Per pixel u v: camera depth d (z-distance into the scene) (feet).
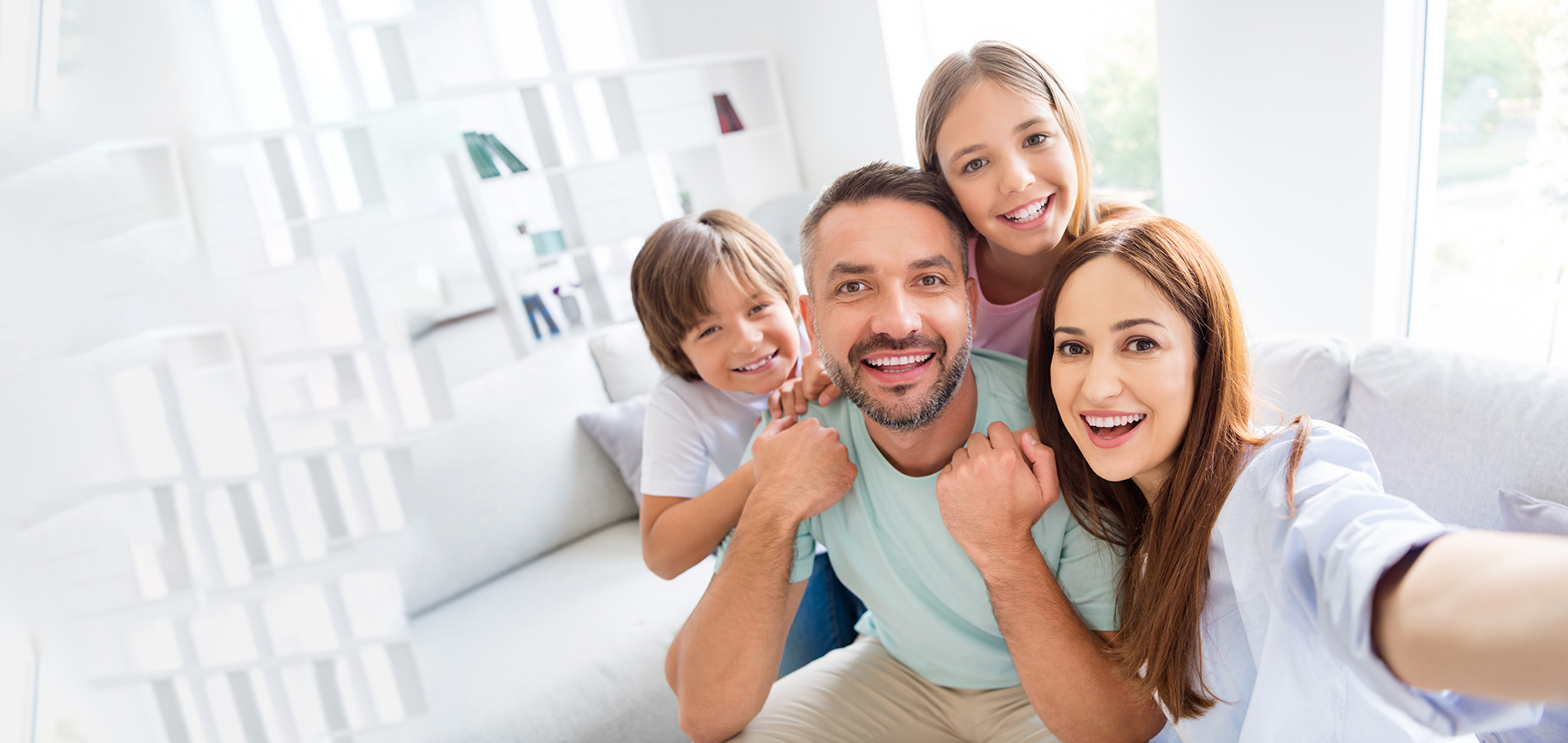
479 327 10.64
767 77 12.31
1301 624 2.33
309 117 7.25
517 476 6.47
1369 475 2.45
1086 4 9.64
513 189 11.48
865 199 3.21
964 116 3.83
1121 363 2.71
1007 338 4.45
